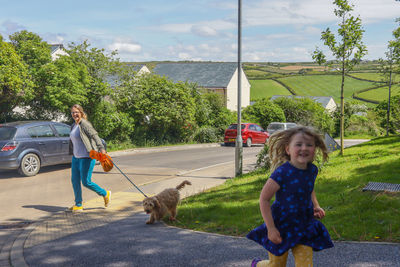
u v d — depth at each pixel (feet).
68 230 18.79
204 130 87.56
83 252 15.31
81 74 63.36
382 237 14.99
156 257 14.44
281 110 117.60
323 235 9.32
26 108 64.80
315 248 9.19
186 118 79.00
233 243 15.70
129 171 41.16
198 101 88.74
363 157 39.86
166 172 40.63
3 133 35.91
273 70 475.31
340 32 43.11
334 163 37.52
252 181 31.09
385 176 26.55
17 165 35.19
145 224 19.67
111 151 60.80
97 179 35.88
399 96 84.02
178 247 15.49
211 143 85.46
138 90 74.69
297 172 9.12
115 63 71.82
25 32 67.72
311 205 9.46
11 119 62.80
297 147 9.02
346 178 27.94
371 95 294.25
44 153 37.68
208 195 26.61
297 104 130.72
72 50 69.26
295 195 9.09
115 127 67.46
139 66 155.12
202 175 38.58
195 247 15.40
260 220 18.71
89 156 22.62
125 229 18.67
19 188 31.27
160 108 74.38
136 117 73.67
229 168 44.06
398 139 55.06
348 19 42.52
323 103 216.33
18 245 16.48
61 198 27.91
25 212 23.76
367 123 141.90
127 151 61.36
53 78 59.06
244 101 178.29
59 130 40.11
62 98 58.44
